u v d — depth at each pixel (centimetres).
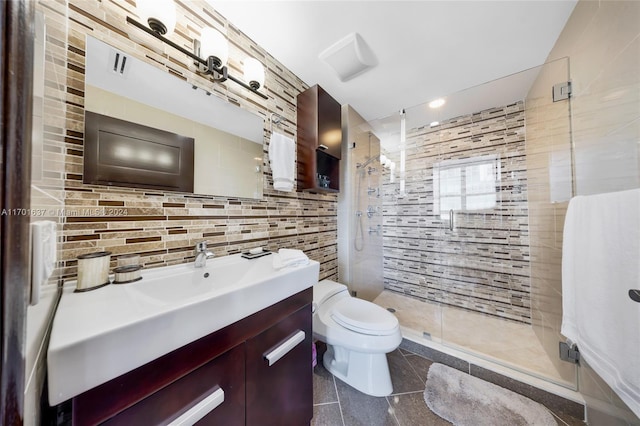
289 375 83
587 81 100
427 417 105
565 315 93
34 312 35
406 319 189
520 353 143
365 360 122
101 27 74
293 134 154
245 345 66
